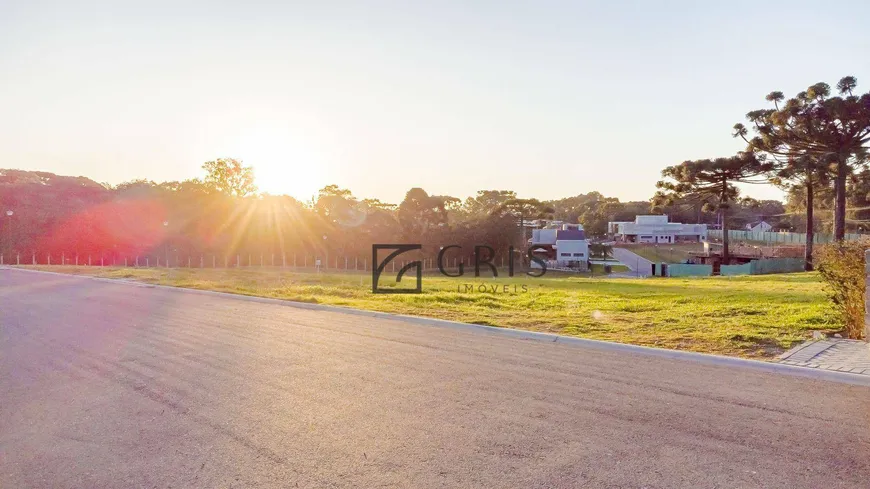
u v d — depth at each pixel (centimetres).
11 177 8175
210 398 548
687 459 392
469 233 6425
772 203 11681
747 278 2712
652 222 8800
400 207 6844
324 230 6469
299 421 479
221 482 362
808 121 3159
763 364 661
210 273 3141
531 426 461
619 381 599
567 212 13250
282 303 1380
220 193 6825
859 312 819
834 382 592
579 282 2669
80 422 482
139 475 375
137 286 1958
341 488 351
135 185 7231
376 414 495
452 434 444
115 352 769
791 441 424
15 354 761
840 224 3197
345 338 868
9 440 443
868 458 392
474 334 905
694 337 834
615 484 354
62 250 5456
